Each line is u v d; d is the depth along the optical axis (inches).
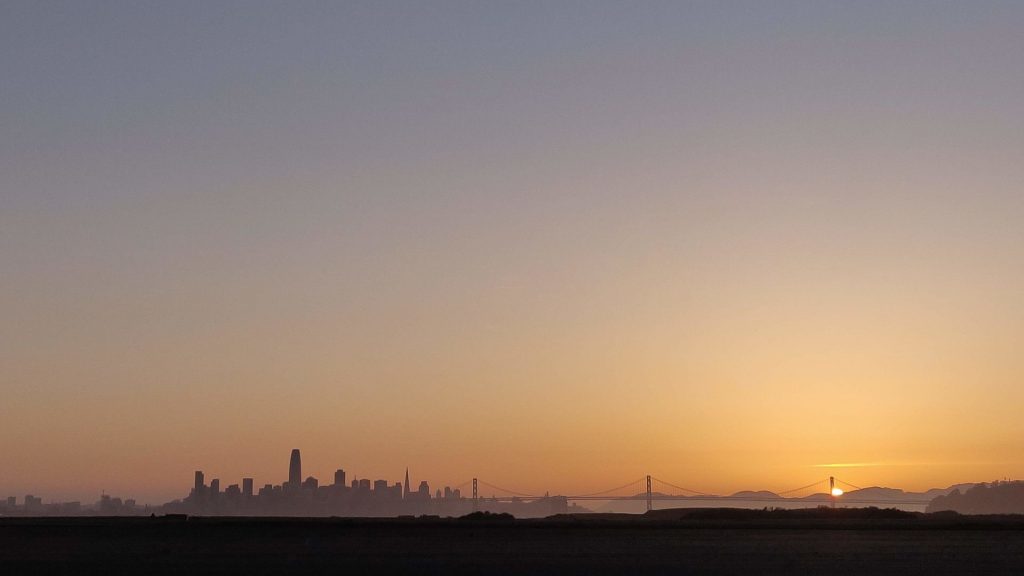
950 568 2738.7
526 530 4653.1
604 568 2763.3
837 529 4566.9
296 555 3196.4
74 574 2618.1
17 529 4734.3
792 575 2573.8
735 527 4813.0
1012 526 4623.5
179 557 3132.4
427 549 3452.3
